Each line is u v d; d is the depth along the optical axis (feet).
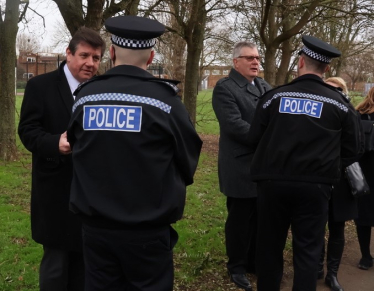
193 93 37.50
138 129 6.61
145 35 6.88
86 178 6.79
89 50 8.70
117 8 22.54
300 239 10.04
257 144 10.75
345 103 10.03
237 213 12.59
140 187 6.66
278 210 10.18
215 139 47.60
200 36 36.14
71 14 20.57
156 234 6.88
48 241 8.86
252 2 31.94
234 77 12.66
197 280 12.87
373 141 13.47
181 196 7.06
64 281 9.20
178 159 7.08
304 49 10.28
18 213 17.97
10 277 12.06
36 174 8.88
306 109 9.80
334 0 30.07
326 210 10.05
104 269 7.03
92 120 6.76
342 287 13.21
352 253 16.20
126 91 6.73
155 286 7.04
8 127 28.30
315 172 9.69
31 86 8.85
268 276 10.65
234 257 12.70
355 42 47.80
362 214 14.23
